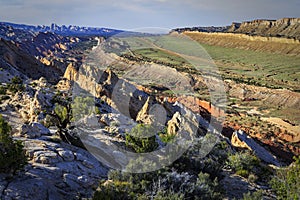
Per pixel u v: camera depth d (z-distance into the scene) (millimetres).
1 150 9219
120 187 9125
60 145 12758
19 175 9258
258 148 25469
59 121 14531
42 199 8461
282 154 32750
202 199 9680
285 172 14023
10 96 25047
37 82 35656
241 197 11797
